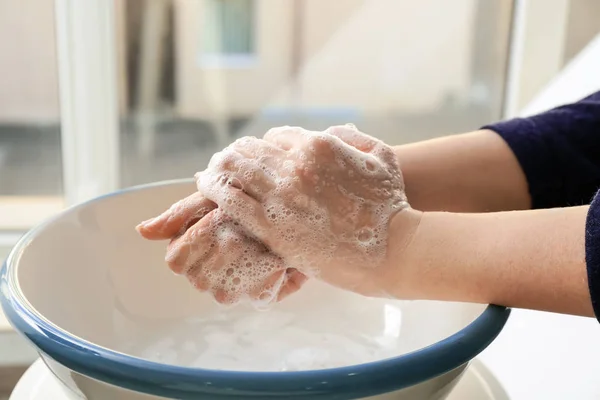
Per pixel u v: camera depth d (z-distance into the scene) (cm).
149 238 66
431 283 62
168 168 125
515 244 60
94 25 108
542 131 75
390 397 54
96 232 74
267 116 132
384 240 64
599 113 76
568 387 73
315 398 52
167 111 125
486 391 70
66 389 57
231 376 51
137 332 75
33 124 119
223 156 66
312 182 64
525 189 74
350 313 77
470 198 74
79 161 115
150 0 117
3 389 102
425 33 131
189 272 64
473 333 57
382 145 69
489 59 126
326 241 64
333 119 132
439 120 132
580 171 74
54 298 68
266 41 131
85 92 111
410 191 73
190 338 75
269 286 64
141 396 53
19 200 121
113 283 75
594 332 79
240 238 64
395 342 73
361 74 133
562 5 117
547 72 121
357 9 132
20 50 115
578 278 57
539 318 83
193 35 124
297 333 76
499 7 123
